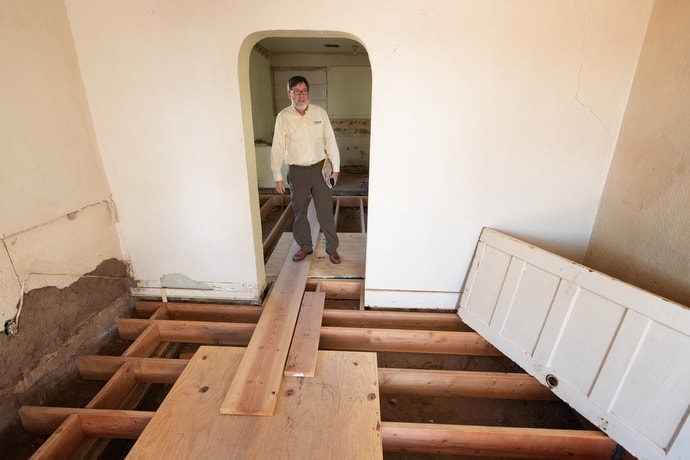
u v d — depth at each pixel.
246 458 1.27
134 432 1.50
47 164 1.77
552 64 1.83
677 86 1.57
